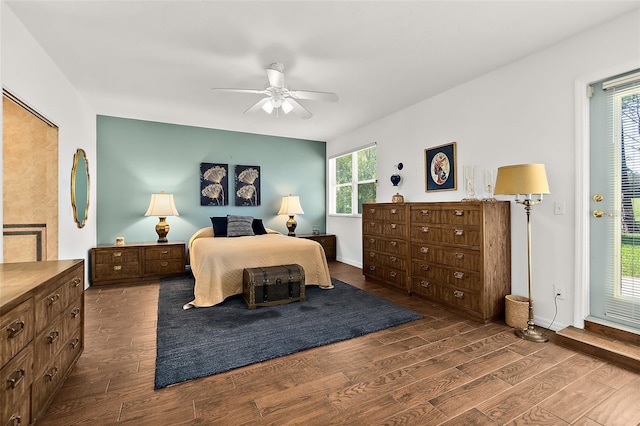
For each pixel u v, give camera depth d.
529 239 2.44
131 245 4.18
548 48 2.54
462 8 2.02
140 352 2.13
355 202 5.39
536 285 2.65
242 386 1.73
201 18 2.12
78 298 1.88
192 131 4.99
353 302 3.26
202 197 5.03
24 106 2.27
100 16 2.09
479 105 3.12
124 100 3.76
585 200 2.34
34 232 2.80
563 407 1.55
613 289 2.26
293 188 5.87
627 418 1.47
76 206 3.37
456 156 3.37
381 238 3.93
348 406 1.56
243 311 2.98
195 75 3.04
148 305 3.17
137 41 2.41
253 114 4.36
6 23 1.96
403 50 2.57
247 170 5.40
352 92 3.53
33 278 1.46
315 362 2.01
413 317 2.80
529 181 2.24
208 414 1.49
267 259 3.53
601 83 2.29
